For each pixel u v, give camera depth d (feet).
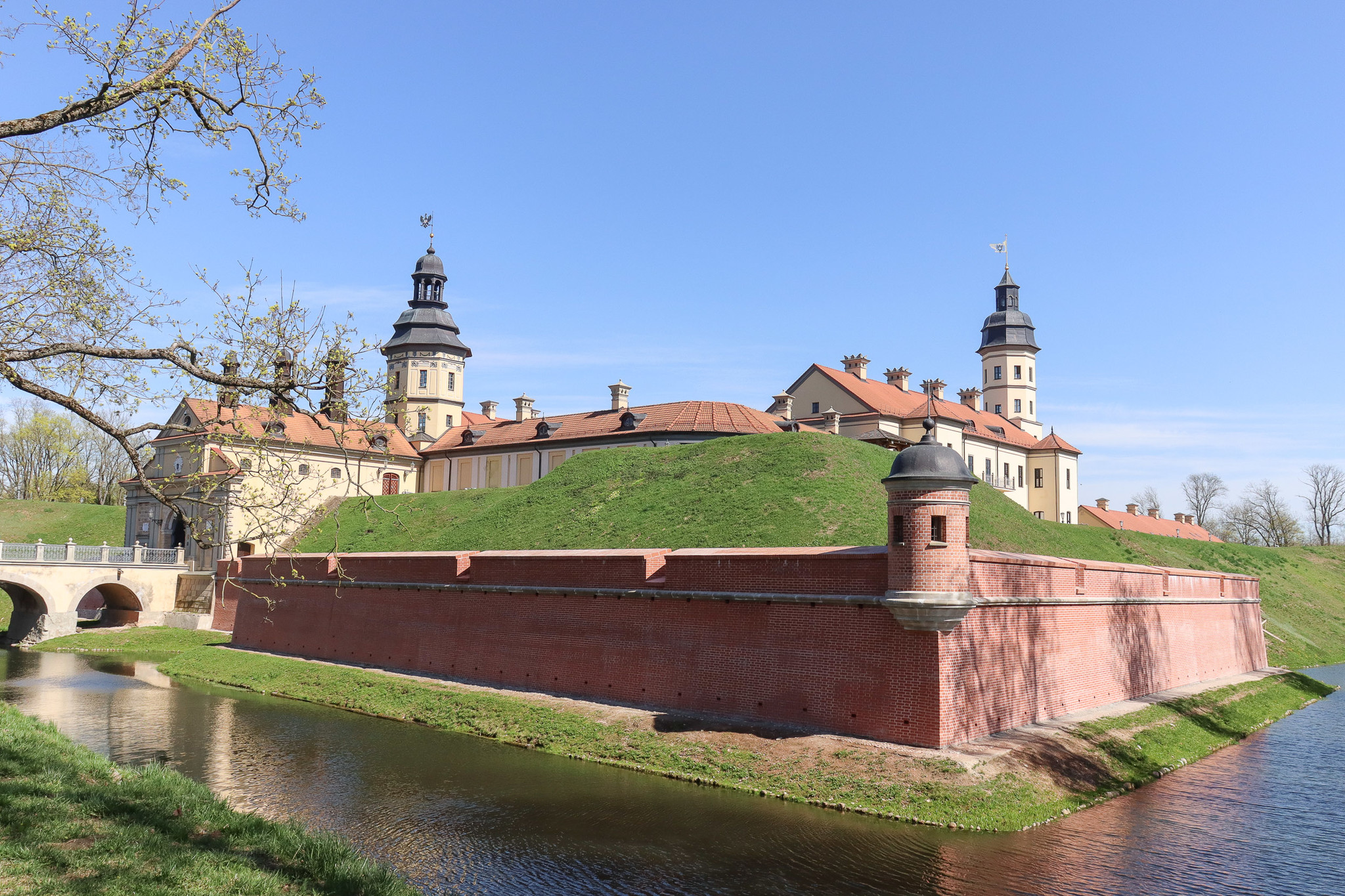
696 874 50.19
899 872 50.65
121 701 105.70
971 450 239.30
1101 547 191.83
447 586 108.99
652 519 135.03
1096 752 73.05
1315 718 107.45
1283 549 249.14
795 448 143.95
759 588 78.38
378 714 96.48
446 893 47.50
